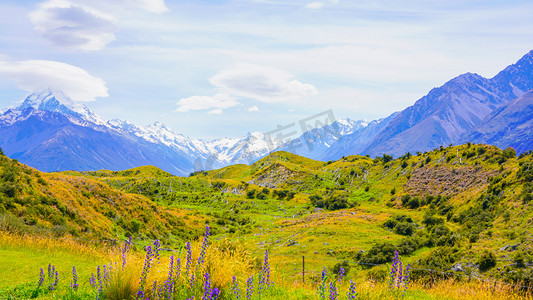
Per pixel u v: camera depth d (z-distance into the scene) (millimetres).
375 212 108750
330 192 154875
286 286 12055
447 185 116125
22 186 48125
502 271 37562
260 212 131125
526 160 97625
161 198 153500
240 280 10031
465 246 50875
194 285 8859
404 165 152000
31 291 10633
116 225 57469
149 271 9039
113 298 8914
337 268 41156
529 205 65438
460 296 12461
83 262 17328
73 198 56750
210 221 99125
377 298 9758
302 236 72938
